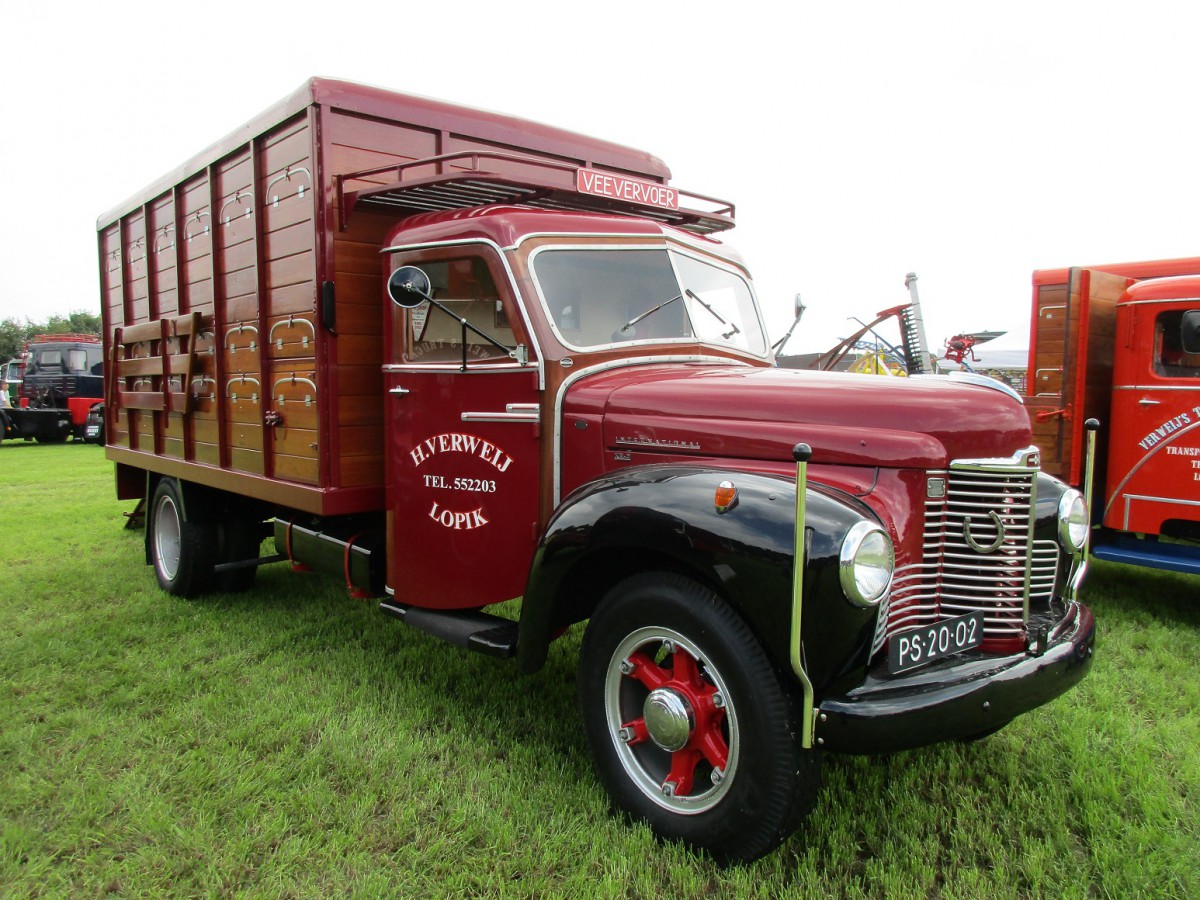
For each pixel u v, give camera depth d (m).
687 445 2.93
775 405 2.85
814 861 2.54
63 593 5.55
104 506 9.35
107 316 6.77
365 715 3.55
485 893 2.43
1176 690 3.97
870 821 2.78
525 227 3.35
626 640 2.74
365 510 4.08
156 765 3.13
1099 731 3.48
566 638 4.59
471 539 3.50
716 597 2.50
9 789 2.98
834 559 2.27
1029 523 2.60
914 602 2.61
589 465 3.17
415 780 3.02
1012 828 2.78
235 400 4.75
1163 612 5.40
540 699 3.76
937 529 2.66
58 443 21.05
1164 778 3.07
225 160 4.68
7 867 2.55
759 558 2.32
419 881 2.47
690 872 2.45
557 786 2.96
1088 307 5.89
